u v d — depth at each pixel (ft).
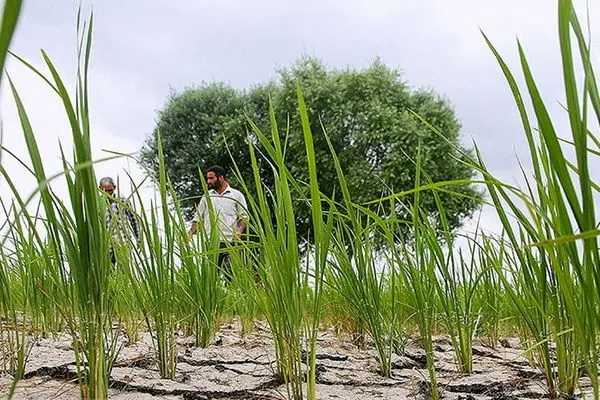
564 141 4.63
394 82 76.59
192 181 81.61
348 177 69.56
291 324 6.14
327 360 9.45
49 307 9.95
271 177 77.20
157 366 8.14
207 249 10.01
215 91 83.41
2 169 4.35
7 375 7.32
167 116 83.20
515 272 7.38
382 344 8.48
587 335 4.94
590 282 4.10
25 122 4.67
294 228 5.89
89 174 4.68
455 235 7.99
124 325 10.59
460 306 9.14
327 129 72.33
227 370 8.26
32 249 8.82
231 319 15.75
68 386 6.65
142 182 7.34
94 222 4.95
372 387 7.75
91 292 5.03
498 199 6.41
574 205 3.67
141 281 8.09
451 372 8.75
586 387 7.05
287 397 6.85
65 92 4.29
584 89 3.46
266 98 81.51
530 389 7.28
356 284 8.50
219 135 76.79
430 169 68.59
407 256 7.55
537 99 3.47
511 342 12.60
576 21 3.54
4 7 1.57
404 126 69.87
